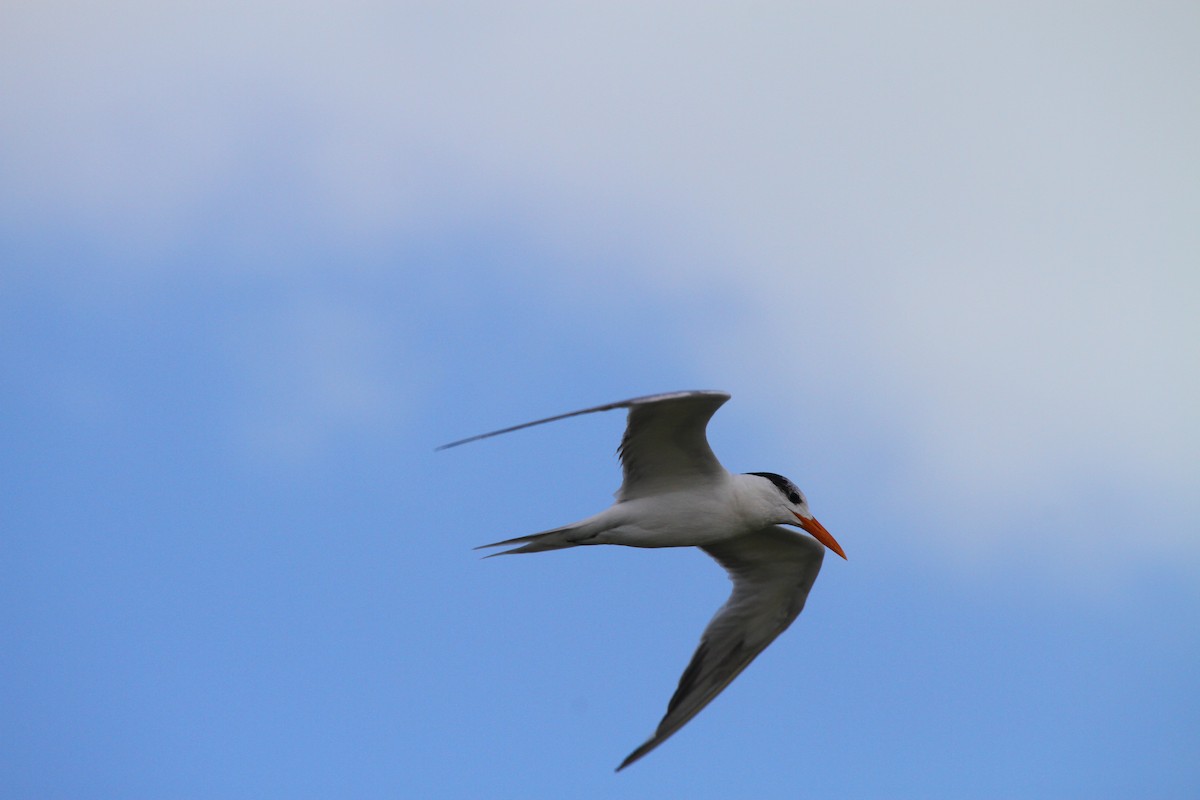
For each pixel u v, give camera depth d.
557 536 13.83
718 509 13.97
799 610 15.70
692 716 14.95
